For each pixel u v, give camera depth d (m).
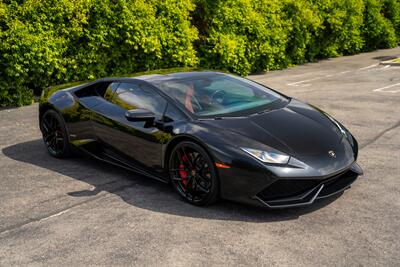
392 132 6.84
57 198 4.95
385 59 16.86
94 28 10.33
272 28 14.20
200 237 3.94
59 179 5.54
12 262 3.69
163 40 11.20
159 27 11.18
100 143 5.68
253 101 5.16
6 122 8.30
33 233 4.17
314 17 15.71
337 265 3.42
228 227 4.10
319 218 4.18
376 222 4.06
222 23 12.93
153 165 5.01
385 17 21.17
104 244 3.91
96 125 5.67
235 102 5.07
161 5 11.36
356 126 7.28
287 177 4.06
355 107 8.62
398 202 4.45
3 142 7.16
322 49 17.55
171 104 4.94
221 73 5.77
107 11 10.24
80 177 5.59
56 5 9.55
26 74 9.20
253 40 13.80
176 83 5.29
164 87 5.20
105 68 10.88
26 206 4.77
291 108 5.11
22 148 6.86
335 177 4.30
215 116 4.76
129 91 5.47
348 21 17.73
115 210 4.58
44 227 4.28
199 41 12.98
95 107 5.73
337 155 4.37
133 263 3.59
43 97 6.54
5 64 8.91
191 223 4.22
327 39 17.38
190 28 12.30
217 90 5.23
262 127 4.53
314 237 3.85
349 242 3.74
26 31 8.99
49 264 3.63
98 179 5.50
